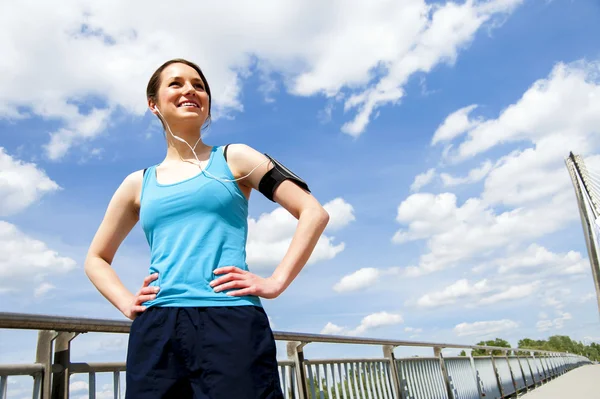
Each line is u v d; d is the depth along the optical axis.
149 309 1.37
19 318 1.62
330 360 3.94
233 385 1.22
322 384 3.77
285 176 1.58
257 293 1.37
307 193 1.59
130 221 1.76
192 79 1.77
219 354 1.25
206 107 1.79
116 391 2.12
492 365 10.03
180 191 1.51
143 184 1.67
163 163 1.74
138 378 1.29
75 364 1.92
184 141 1.67
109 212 1.73
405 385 5.36
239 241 1.51
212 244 1.43
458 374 7.71
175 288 1.36
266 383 1.27
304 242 1.50
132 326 1.39
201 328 1.29
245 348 1.27
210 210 1.48
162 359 1.28
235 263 1.44
